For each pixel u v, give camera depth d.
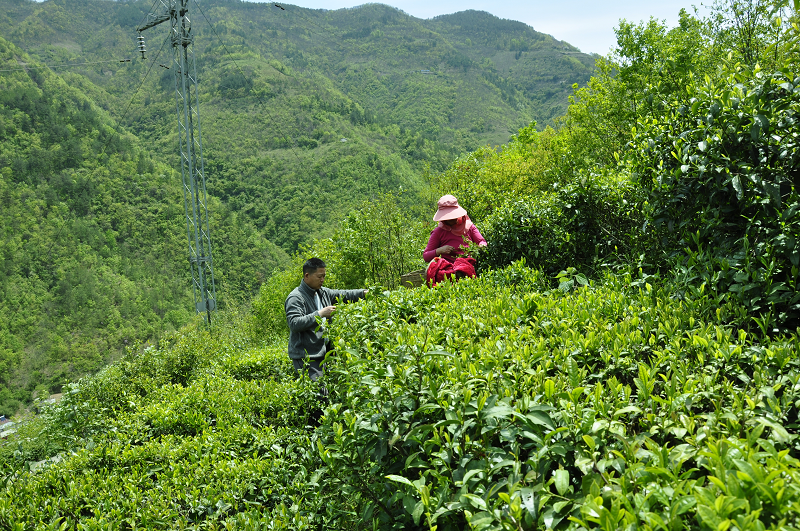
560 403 1.85
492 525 1.56
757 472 1.23
